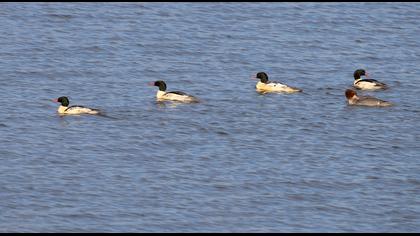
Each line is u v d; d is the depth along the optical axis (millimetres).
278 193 49500
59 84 65938
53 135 56312
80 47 74500
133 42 76250
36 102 62000
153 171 51562
